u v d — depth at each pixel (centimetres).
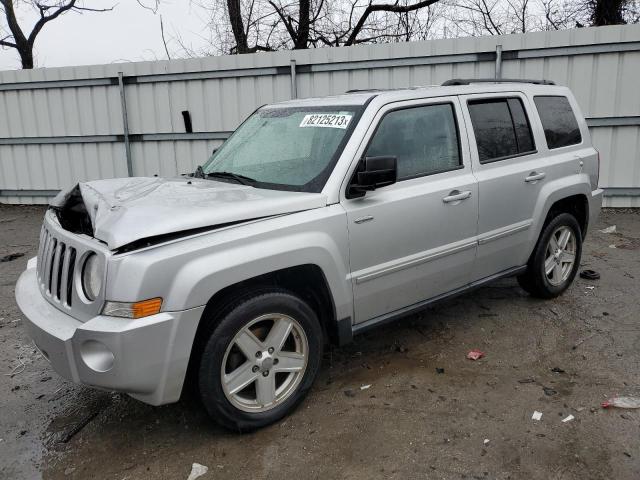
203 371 312
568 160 521
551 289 533
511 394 373
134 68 1088
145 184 398
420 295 418
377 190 382
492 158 459
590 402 360
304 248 337
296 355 350
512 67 954
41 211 1148
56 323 310
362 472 301
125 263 287
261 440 333
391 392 381
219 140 1090
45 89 1135
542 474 293
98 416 370
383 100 398
